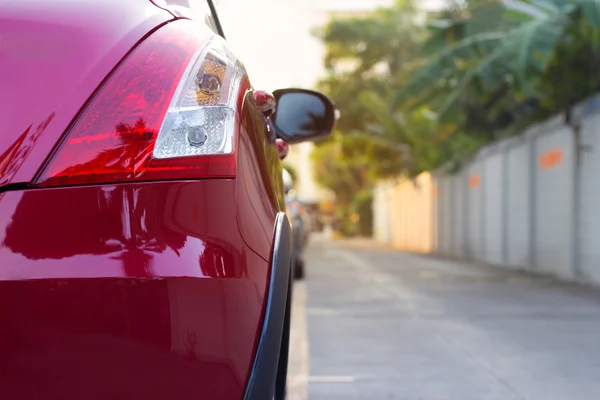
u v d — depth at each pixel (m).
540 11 10.28
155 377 1.26
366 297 8.57
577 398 3.84
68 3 1.53
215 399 1.29
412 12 29.77
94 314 1.24
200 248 1.32
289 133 2.80
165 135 1.37
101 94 1.39
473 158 18.53
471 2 16.23
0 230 1.26
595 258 10.40
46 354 1.23
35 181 1.30
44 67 1.41
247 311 1.37
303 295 8.77
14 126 1.34
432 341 5.56
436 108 16.67
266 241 1.50
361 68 29.86
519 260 14.34
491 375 4.39
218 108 1.47
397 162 29.00
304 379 4.24
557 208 12.13
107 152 1.33
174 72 1.45
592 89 11.73
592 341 5.56
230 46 1.76
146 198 1.31
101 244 1.28
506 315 7.01
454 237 20.84
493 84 10.77
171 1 1.74
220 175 1.39
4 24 1.46
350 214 48.94
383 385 4.13
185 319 1.27
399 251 23.72
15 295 1.23
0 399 1.22
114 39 1.46
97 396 1.24
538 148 13.22
